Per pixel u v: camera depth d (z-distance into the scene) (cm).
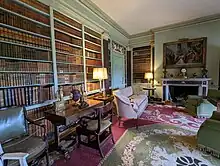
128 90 505
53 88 264
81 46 346
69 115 206
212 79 529
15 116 183
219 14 493
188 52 565
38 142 168
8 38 192
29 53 222
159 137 278
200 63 546
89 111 248
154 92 647
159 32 620
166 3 405
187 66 570
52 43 261
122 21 517
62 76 287
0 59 185
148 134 292
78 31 336
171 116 414
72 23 315
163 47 615
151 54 652
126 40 677
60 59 282
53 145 224
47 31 254
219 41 513
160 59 628
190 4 418
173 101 600
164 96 605
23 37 212
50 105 257
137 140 266
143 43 671
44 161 200
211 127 216
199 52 546
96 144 219
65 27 296
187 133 296
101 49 440
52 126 258
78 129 234
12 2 196
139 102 393
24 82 215
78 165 196
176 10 453
